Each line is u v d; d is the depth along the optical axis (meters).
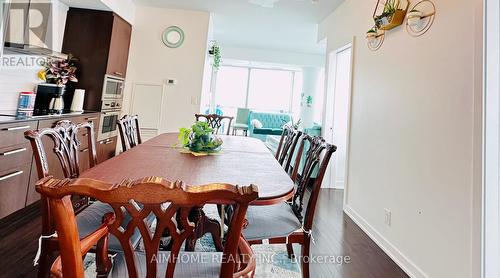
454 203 1.57
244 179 1.35
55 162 2.65
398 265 2.02
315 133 4.27
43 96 3.03
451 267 1.58
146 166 1.46
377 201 2.40
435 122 1.75
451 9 1.66
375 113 2.53
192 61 4.36
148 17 4.30
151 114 4.32
